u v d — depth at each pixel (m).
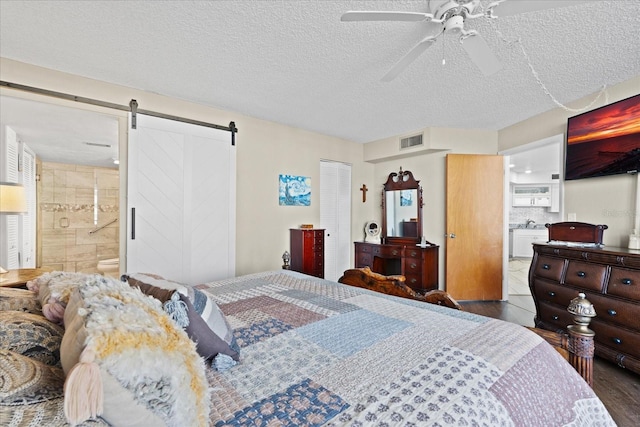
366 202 5.21
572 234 2.77
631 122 2.53
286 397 0.88
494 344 1.19
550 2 1.38
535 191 8.05
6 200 2.24
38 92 2.44
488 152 4.27
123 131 2.84
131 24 1.91
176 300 0.96
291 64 2.41
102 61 2.38
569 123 3.07
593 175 2.83
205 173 3.32
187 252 3.20
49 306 0.96
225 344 1.06
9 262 3.33
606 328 2.28
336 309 1.67
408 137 4.39
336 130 4.32
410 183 4.64
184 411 0.66
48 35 2.03
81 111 2.68
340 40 2.07
